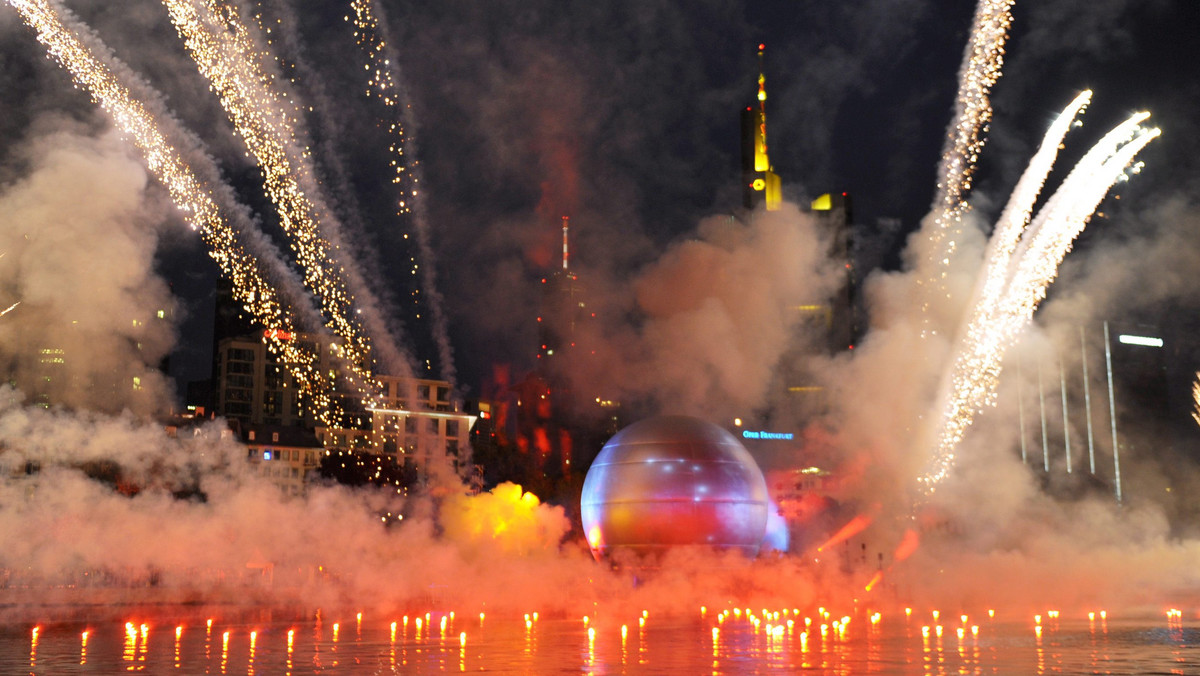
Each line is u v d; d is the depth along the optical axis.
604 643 26.69
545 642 27.03
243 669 20.84
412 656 23.39
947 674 19.42
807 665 21.11
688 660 22.22
